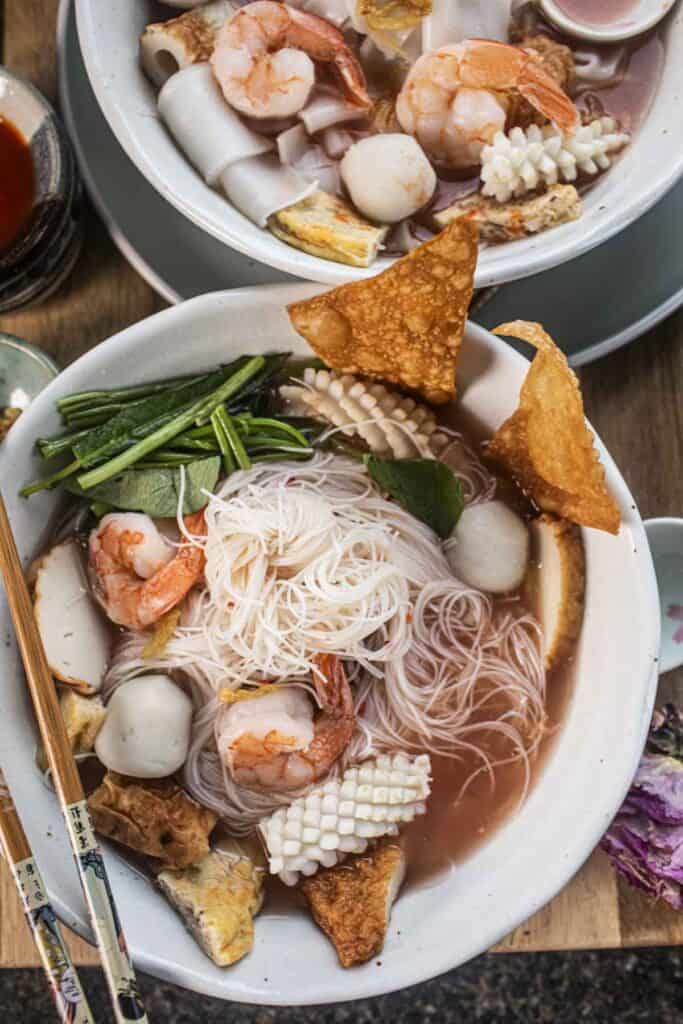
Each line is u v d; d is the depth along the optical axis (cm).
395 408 55
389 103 58
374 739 56
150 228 60
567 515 54
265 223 56
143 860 55
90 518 56
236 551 55
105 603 55
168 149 57
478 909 53
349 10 58
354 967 53
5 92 59
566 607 55
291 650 55
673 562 59
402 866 55
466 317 52
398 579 56
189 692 56
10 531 52
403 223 57
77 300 62
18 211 59
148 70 58
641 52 59
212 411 55
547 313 60
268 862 55
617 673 54
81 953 59
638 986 69
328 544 56
